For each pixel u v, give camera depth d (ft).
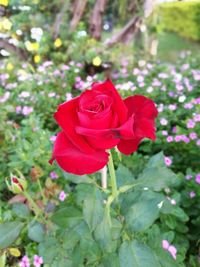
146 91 1.74
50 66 2.08
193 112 1.56
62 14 2.26
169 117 1.56
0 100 1.75
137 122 0.59
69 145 0.55
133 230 0.66
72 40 2.30
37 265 0.97
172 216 1.00
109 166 0.65
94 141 0.53
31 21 2.23
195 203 1.15
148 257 0.64
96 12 2.32
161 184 0.70
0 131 1.47
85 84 1.86
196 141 1.35
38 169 1.05
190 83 1.83
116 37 2.33
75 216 0.76
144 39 2.47
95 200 0.68
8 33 2.09
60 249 0.80
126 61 2.28
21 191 0.80
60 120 0.54
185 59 2.60
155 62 2.39
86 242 0.75
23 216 0.85
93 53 2.16
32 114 1.57
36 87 1.90
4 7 2.21
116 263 0.71
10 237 0.78
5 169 1.32
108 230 0.66
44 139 1.24
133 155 1.32
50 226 0.84
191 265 0.98
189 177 1.17
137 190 0.76
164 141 1.43
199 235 1.09
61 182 1.20
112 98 0.54
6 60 2.21
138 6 2.31
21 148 1.28
